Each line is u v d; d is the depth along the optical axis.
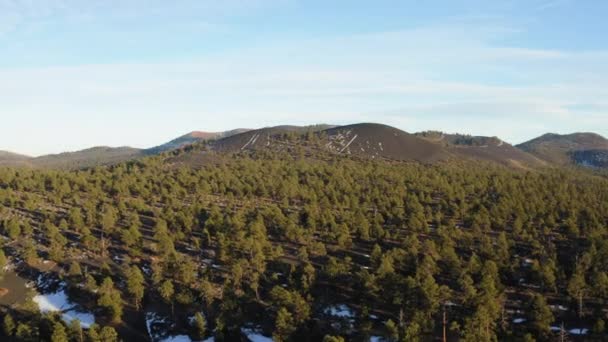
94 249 111.81
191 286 89.19
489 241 104.88
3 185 179.25
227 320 76.12
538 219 131.12
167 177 186.62
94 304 86.19
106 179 179.50
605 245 97.00
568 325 76.25
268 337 75.50
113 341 70.38
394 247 103.06
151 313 84.38
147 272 100.50
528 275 92.88
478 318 67.44
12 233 119.25
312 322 75.44
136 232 110.44
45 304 89.12
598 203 156.88
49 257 107.75
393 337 68.25
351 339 72.38
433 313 77.12
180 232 115.62
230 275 95.38
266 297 85.94
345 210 141.12
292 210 147.38
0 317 82.38
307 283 84.94
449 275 93.62
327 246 113.75
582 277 82.25
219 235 105.56
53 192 163.00
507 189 169.62
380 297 81.44
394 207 137.25
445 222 132.62
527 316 76.38
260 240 104.62
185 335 77.12
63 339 68.06
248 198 161.62
